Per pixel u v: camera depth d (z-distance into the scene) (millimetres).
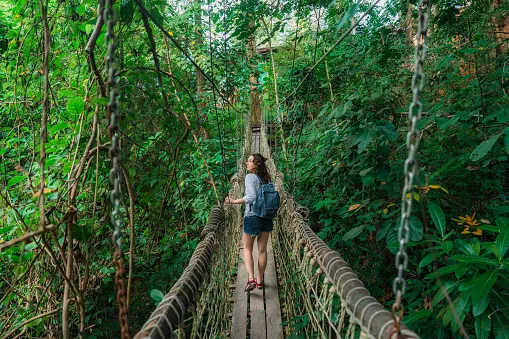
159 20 1604
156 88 2166
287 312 2631
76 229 1559
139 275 3027
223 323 2410
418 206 2713
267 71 7875
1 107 2684
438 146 2973
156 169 2559
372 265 3002
